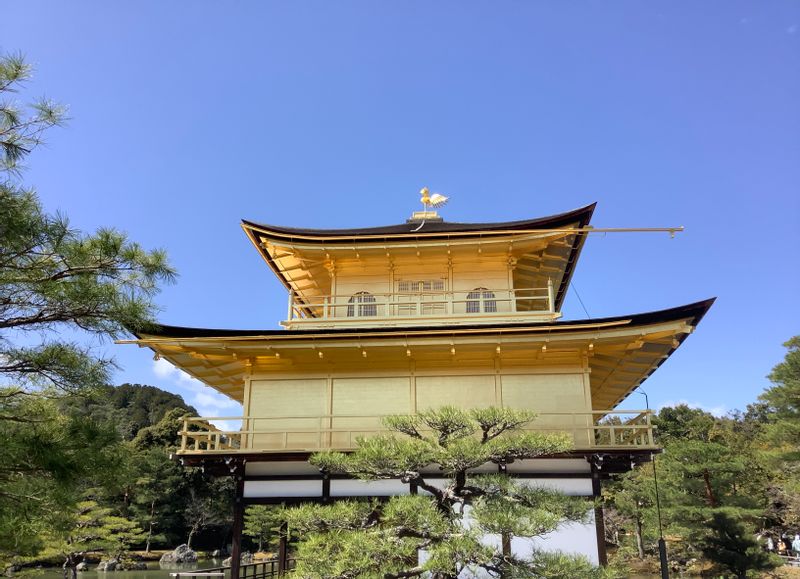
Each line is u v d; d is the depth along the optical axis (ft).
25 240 26.61
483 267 78.48
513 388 65.62
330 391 67.21
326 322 71.51
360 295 78.23
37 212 27.22
